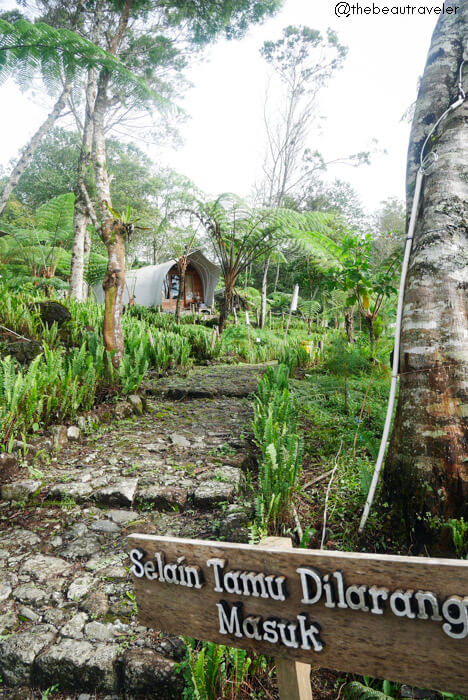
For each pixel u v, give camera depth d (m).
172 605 1.43
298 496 3.18
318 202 29.70
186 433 4.70
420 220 2.75
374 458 3.54
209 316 18.92
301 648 1.23
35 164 29.06
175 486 3.46
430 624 1.08
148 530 3.01
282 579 1.23
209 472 3.67
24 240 13.26
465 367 2.46
